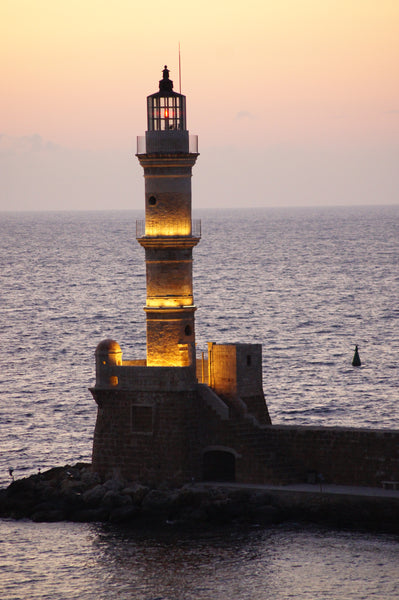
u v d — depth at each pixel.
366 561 197.75
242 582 191.88
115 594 189.88
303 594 187.00
